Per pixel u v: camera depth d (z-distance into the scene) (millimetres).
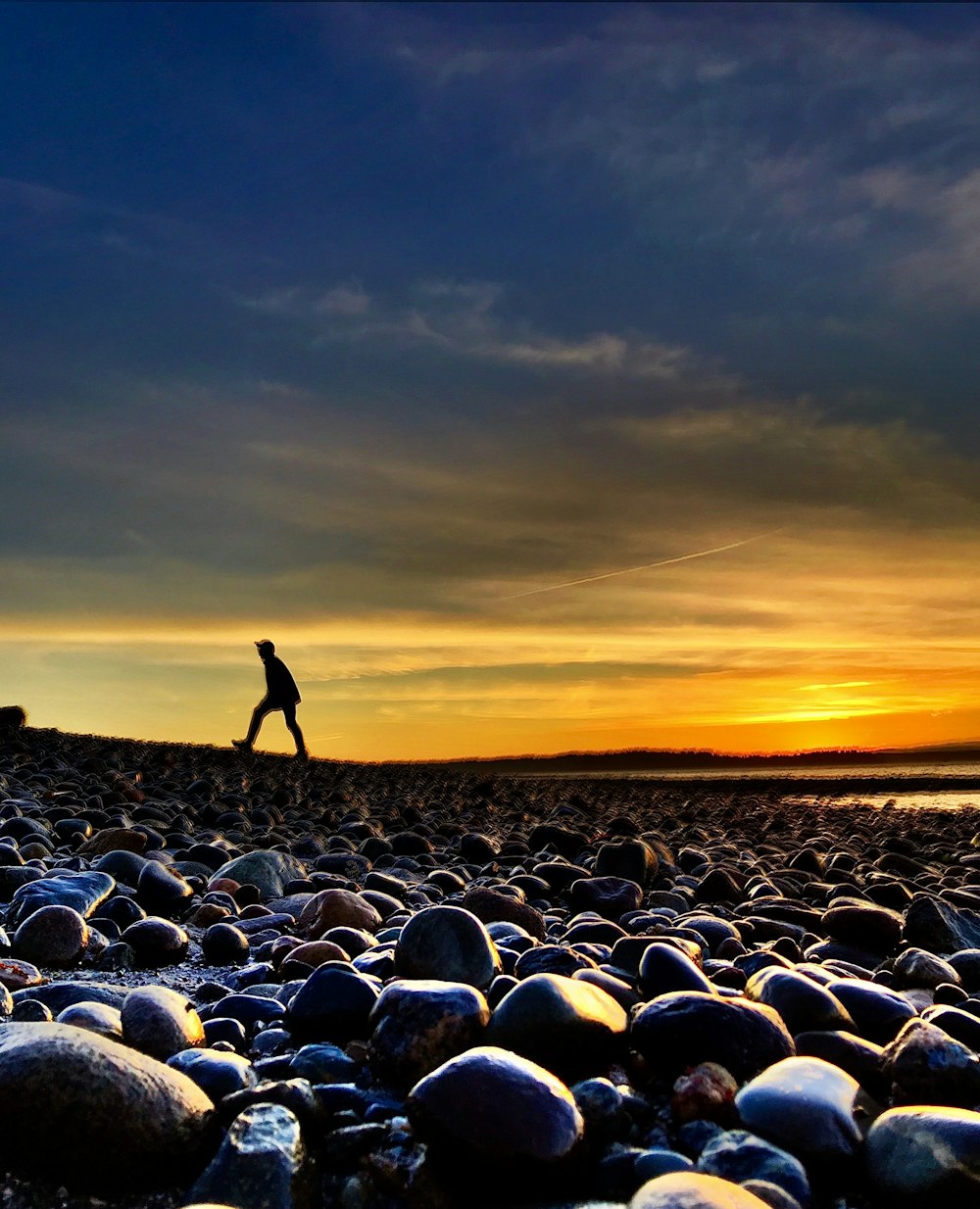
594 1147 2324
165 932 4215
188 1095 2287
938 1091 2535
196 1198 2059
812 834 13633
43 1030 2254
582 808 16109
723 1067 2576
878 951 4801
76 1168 2104
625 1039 2779
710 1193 1843
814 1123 2264
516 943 4129
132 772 13031
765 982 3186
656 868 7598
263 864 6234
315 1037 2947
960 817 16109
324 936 4219
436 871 7016
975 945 5156
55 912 4051
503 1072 2268
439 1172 2186
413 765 26203
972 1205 2037
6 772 10758
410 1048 2621
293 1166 2117
